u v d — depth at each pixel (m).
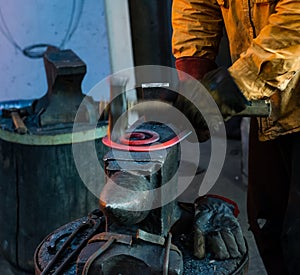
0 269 2.18
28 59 2.85
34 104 2.15
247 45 1.38
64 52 2.09
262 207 1.65
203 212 1.14
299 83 1.32
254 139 1.58
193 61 1.42
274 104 1.37
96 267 0.97
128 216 0.97
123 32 2.86
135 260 0.99
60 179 1.90
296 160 1.40
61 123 1.96
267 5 1.27
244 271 1.09
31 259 1.99
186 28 1.45
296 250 1.39
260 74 1.11
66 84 1.95
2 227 2.04
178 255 1.00
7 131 1.90
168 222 1.11
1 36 2.78
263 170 1.59
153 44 2.81
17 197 1.95
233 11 1.36
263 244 1.65
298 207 1.39
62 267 1.07
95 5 2.84
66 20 2.83
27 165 1.89
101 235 1.04
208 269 1.06
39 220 1.93
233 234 1.10
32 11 2.77
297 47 1.11
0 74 2.83
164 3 2.73
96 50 2.91
